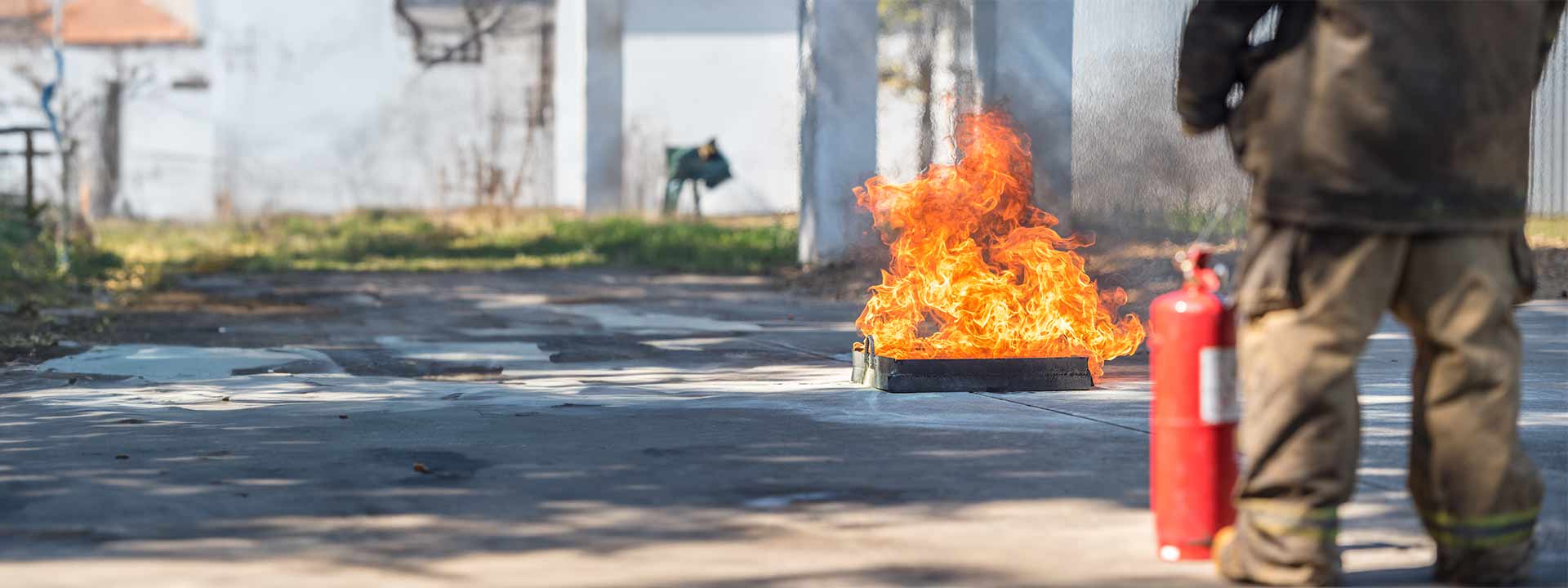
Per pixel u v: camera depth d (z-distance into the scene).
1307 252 3.55
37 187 28.41
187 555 4.09
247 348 10.57
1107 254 16.19
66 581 3.81
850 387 8.00
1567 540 4.23
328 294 16.45
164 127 35.09
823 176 19.72
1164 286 14.28
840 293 15.88
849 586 3.75
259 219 32.03
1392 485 5.02
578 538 4.30
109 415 7.01
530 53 35.47
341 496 4.93
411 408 7.21
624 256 22.78
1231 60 3.63
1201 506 3.94
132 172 34.75
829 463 5.53
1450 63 3.47
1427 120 3.46
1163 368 3.97
